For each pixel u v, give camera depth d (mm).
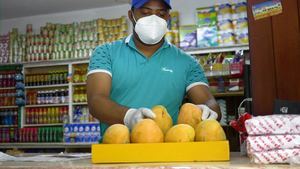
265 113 1427
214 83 4008
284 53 1420
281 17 1432
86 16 5332
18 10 5320
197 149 863
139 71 1615
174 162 856
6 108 5098
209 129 891
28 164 982
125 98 1613
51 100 4863
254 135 850
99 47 1649
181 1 4871
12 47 5184
